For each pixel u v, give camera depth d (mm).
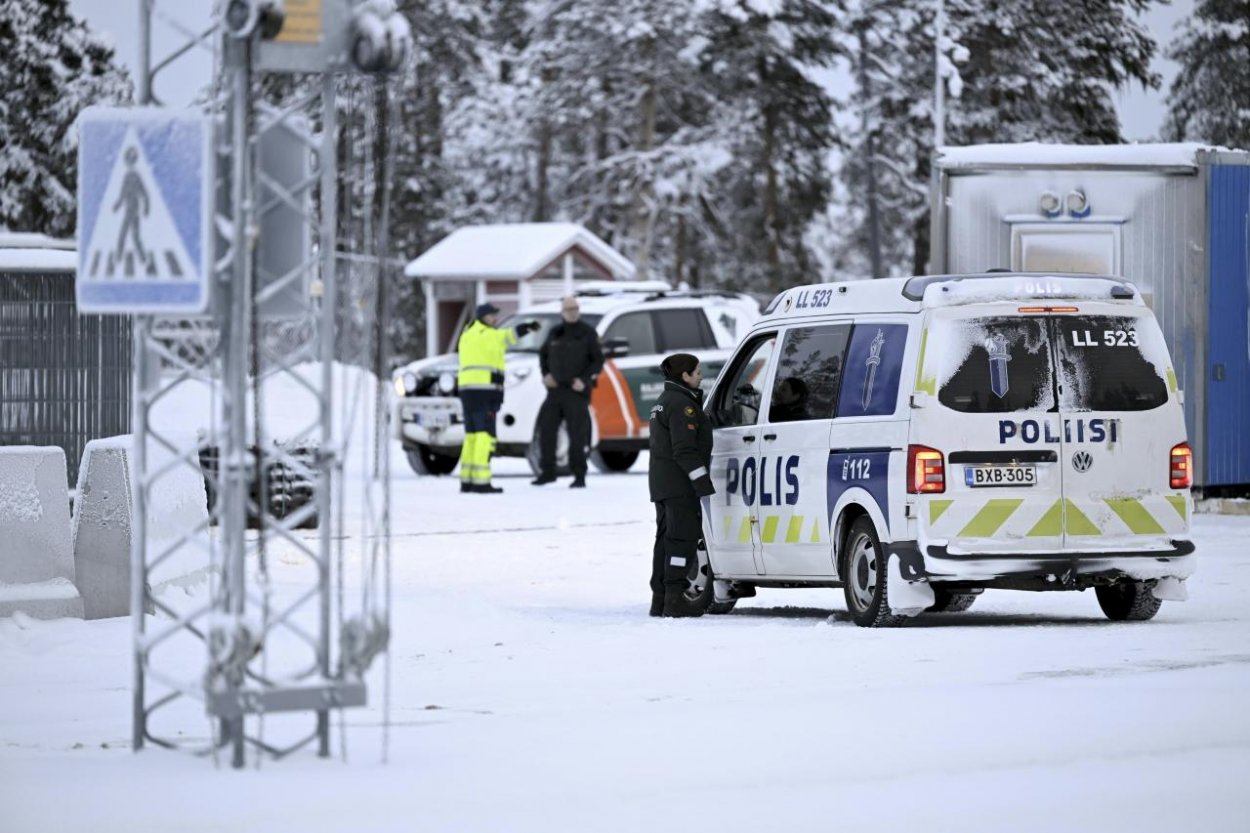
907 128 171375
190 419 83250
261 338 22188
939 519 35375
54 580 36250
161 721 27047
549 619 39250
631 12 177250
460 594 41688
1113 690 27203
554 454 74438
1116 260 60250
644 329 79188
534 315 81125
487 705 27375
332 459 21094
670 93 185750
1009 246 60094
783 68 180125
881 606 35969
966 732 24016
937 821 19359
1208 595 42000
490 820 19297
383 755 22156
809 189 189625
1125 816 19578
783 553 38938
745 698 27359
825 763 22188
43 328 45219
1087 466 36031
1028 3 166125
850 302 38000
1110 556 35969
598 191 190000
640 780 21250
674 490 40156
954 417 35562
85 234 20469
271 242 21219
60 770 21672
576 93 182125
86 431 45531
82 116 20375
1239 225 61281
